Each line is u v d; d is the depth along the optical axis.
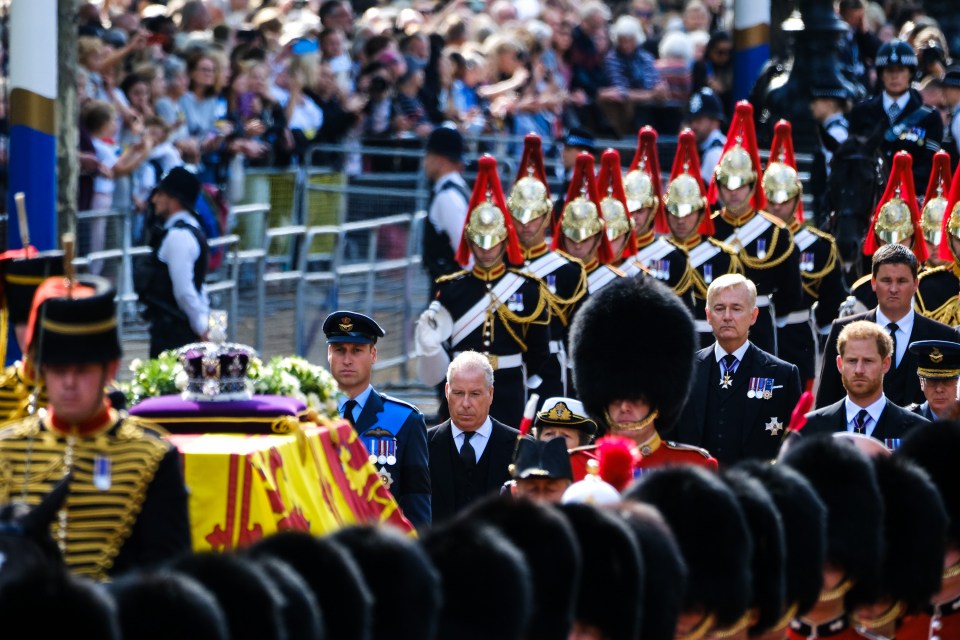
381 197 74.31
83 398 25.31
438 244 60.06
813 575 29.27
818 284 58.41
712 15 97.81
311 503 30.20
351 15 80.00
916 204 56.44
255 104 70.12
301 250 67.31
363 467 32.97
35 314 25.39
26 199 53.22
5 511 23.62
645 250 54.72
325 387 36.22
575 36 84.31
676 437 43.25
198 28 73.25
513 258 50.41
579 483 28.08
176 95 67.38
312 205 72.50
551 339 50.44
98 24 66.44
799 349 56.81
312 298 66.81
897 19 96.50
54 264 29.19
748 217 56.62
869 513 30.38
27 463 25.48
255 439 30.20
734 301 42.84
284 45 73.94
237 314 63.31
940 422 33.19
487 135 78.50
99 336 25.25
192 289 51.47
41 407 28.98
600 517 25.83
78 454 25.48
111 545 25.31
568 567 25.19
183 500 25.88
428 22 84.06
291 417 30.84
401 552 23.81
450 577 24.36
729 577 27.53
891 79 66.25
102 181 61.75
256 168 70.94
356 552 23.75
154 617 20.97
